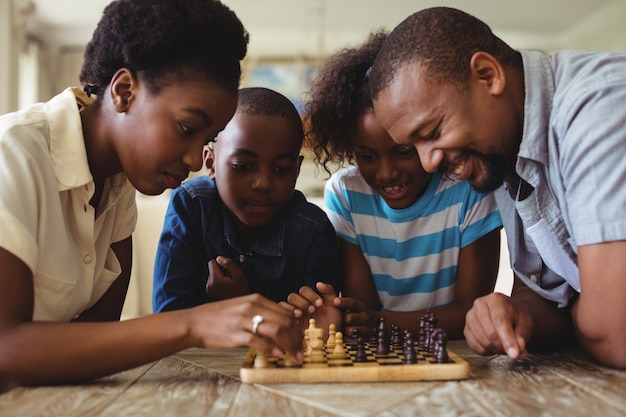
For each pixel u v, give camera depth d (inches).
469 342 48.2
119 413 32.5
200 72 46.5
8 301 38.5
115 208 57.1
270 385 39.1
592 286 43.2
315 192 287.4
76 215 48.6
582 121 44.8
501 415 31.3
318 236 70.4
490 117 48.3
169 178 48.2
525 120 48.8
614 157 43.1
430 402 34.3
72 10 304.2
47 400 35.4
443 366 40.0
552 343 52.9
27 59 302.7
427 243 71.7
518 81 50.1
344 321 59.4
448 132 47.8
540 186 50.2
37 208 42.8
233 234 69.9
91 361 38.4
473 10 311.7
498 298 48.3
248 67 328.8
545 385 38.6
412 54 48.1
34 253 40.5
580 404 33.6
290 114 66.4
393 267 73.1
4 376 37.9
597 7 307.0
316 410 32.8
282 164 65.7
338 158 71.9
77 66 335.6
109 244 56.7
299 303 58.0
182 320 39.7
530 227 53.9
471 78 47.9
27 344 37.8
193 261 69.0
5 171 41.1
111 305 59.1
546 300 56.1
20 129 44.2
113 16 46.6
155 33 44.8
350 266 73.5
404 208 70.8
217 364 46.9
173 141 46.3
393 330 53.5
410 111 48.2
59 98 49.2
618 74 45.9
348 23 329.4
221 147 66.4
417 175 65.3
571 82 47.6
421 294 73.2
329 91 66.7
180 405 34.1
